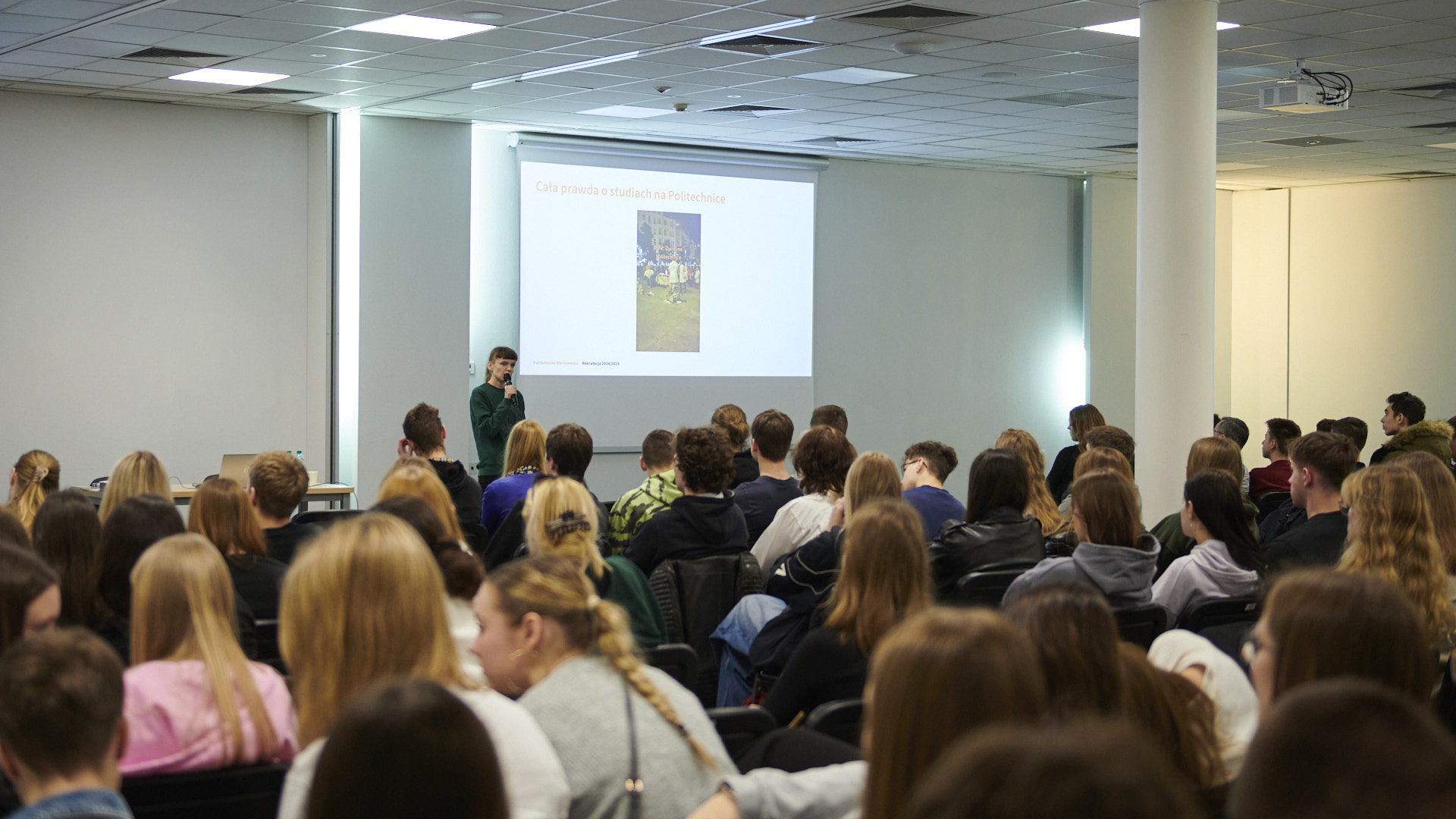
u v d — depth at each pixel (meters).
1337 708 0.81
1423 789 0.75
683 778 1.86
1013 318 14.35
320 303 10.43
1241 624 3.17
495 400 9.42
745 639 3.77
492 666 1.99
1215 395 15.50
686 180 12.17
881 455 3.87
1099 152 12.56
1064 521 4.93
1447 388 14.20
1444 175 14.05
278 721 2.21
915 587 2.67
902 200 13.60
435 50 7.97
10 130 9.29
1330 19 7.05
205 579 2.20
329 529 1.90
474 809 0.99
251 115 10.22
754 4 6.81
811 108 10.20
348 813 0.98
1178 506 6.89
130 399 9.77
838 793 1.78
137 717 2.07
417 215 10.55
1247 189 15.40
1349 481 3.13
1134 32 7.46
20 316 9.36
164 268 9.88
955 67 8.56
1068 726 0.71
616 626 1.98
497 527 5.53
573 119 10.73
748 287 12.55
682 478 4.28
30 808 1.38
